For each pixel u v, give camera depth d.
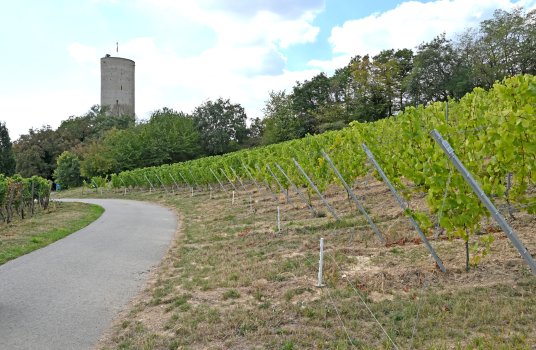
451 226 5.59
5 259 9.59
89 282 7.29
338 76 62.09
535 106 5.38
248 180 26.56
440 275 5.72
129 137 57.62
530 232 6.77
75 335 4.92
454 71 46.03
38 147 63.28
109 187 48.03
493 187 5.46
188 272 7.58
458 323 4.23
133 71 75.94
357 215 10.44
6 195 17.84
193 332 4.71
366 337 4.16
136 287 6.95
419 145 7.14
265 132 60.62
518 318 4.16
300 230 10.03
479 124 6.02
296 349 4.07
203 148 67.62
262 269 7.03
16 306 6.05
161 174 34.94
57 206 26.92
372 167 11.34
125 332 4.93
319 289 5.75
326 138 16.86
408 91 49.03
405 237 7.85
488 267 5.72
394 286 5.55
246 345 4.29
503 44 43.41
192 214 17.95
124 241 11.63
